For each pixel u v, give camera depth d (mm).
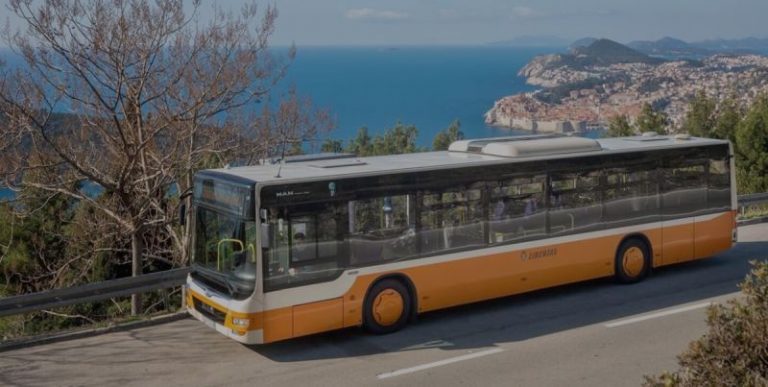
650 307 13164
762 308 5566
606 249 14258
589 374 9953
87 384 9898
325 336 11914
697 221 15469
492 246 12789
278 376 10117
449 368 10320
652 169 14812
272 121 20438
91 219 20609
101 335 12055
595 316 12719
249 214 10562
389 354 10977
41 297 11539
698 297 13711
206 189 11484
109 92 17906
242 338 10562
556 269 13578
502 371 10148
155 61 18578
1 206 20812
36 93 16547
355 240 11461
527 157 13180
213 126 19594
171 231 18828
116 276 22625
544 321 12523
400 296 11961
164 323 12688
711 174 15695
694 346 5621
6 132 16594
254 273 10570
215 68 18688
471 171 12539
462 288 12508
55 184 17688
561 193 13609
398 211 11836
